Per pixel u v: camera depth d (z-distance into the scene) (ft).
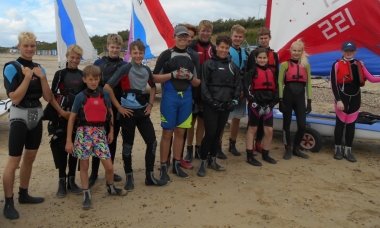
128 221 9.71
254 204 10.84
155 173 13.55
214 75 12.62
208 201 11.00
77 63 10.91
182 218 9.86
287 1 18.16
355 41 17.10
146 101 11.65
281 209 10.53
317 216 10.14
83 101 10.39
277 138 19.11
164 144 12.60
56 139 11.07
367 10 16.39
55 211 10.32
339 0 16.80
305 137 16.85
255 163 14.55
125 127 11.46
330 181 12.91
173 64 11.96
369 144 18.22
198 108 14.14
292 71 15.11
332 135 16.46
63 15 21.58
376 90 38.34
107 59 12.09
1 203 10.80
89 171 13.67
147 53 29.71
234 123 15.94
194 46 14.10
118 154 16.03
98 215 10.06
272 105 14.17
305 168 14.30
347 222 9.82
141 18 29.30
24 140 9.81
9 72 9.37
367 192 11.95
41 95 10.14
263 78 14.02
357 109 15.21
